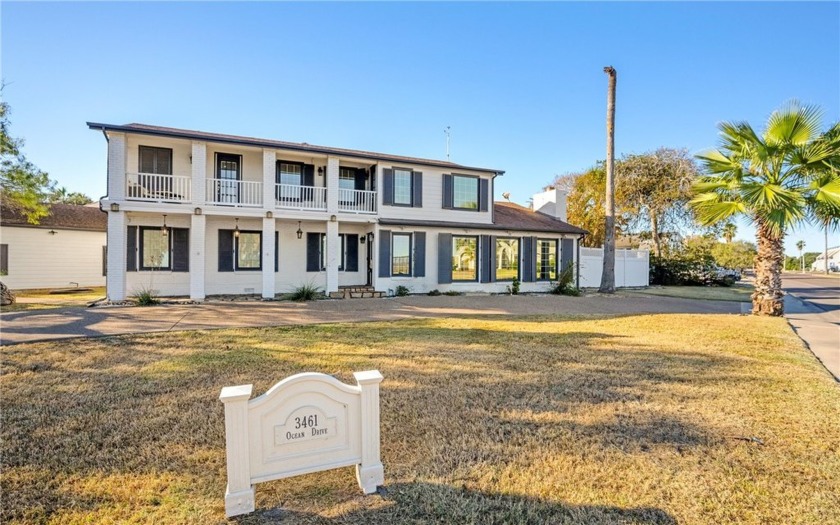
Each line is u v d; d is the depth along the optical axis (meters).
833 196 9.27
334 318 10.36
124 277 12.48
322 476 2.99
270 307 12.16
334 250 15.02
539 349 7.03
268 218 13.98
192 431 3.70
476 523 2.42
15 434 3.60
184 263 14.62
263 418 2.48
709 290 21.70
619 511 2.53
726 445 3.44
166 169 14.09
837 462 3.16
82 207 21.94
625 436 3.61
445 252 16.72
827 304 15.16
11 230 17.84
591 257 21.92
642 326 9.41
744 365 6.03
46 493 2.71
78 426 3.78
